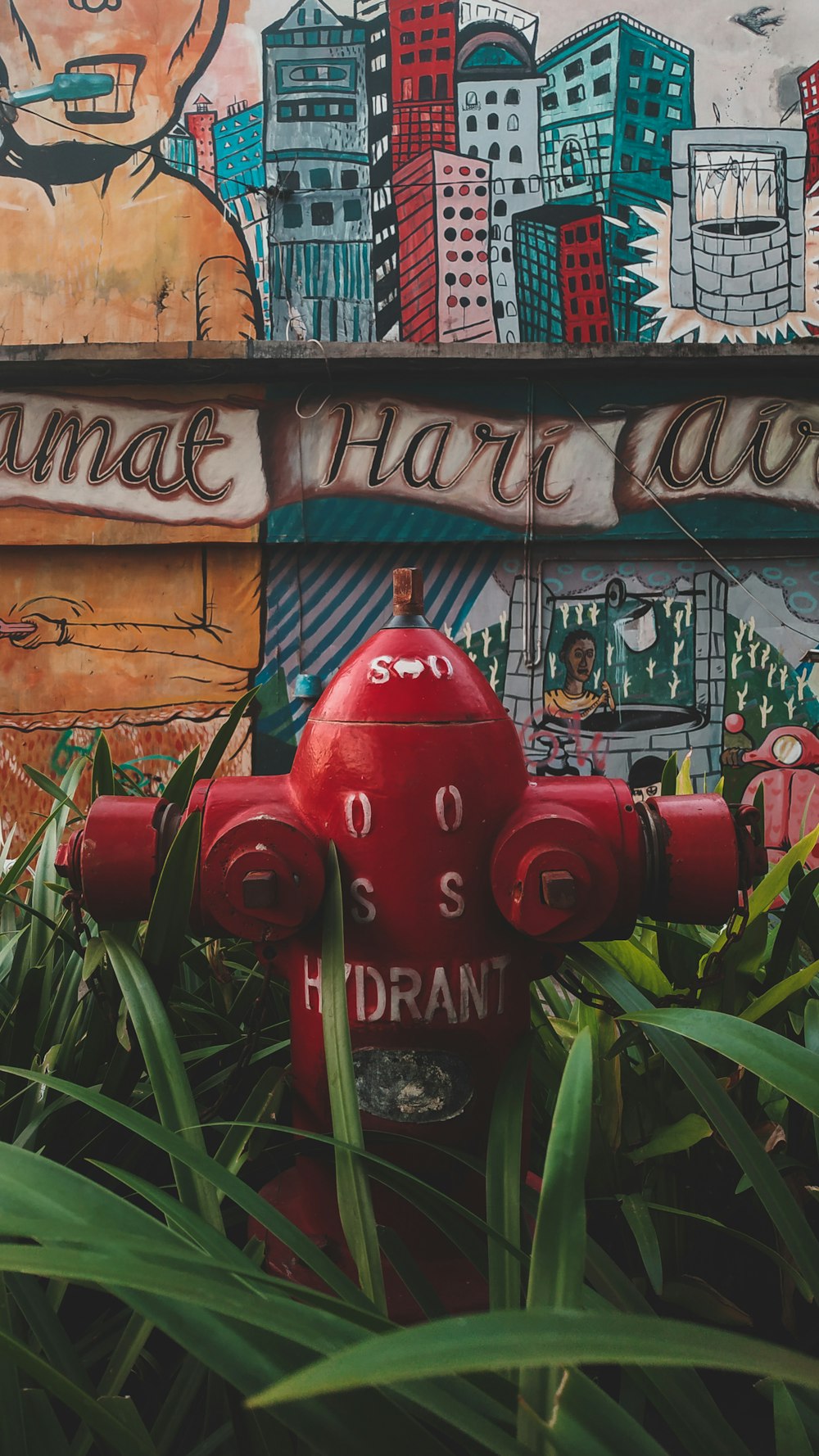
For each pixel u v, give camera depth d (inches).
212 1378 43.7
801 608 225.6
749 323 221.5
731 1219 59.7
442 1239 53.6
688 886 52.7
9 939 74.4
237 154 222.2
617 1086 57.2
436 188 221.8
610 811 52.9
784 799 227.0
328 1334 26.8
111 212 221.5
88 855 54.3
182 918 53.4
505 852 50.4
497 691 227.0
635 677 227.0
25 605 227.5
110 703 228.1
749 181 221.3
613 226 221.5
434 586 226.2
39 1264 24.7
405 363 214.7
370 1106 52.7
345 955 52.0
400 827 50.8
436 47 222.2
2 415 221.9
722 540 223.0
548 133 222.1
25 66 222.2
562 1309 27.4
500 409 221.1
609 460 221.8
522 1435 28.5
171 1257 28.5
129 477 223.3
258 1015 55.4
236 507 223.3
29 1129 53.2
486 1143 52.2
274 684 227.1
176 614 227.6
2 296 221.0
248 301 221.8
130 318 221.5
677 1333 24.6
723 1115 44.4
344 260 222.1
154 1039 47.6
